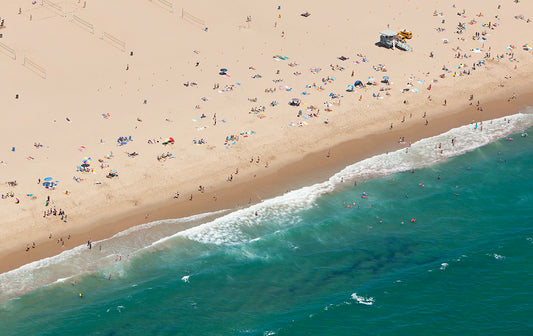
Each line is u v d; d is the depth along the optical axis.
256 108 136.00
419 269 97.31
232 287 97.00
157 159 121.94
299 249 104.19
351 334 86.25
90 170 118.38
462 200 113.12
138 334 88.88
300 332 87.31
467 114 137.00
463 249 100.69
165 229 107.94
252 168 121.31
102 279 99.06
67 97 137.38
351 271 98.75
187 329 89.31
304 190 116.69
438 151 126.25
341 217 110.69
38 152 122.06
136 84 142.50
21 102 135.00
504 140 129.12
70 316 92.25
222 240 106.00
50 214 109.25
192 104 136.88
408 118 135.50
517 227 104.75
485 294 90.69
